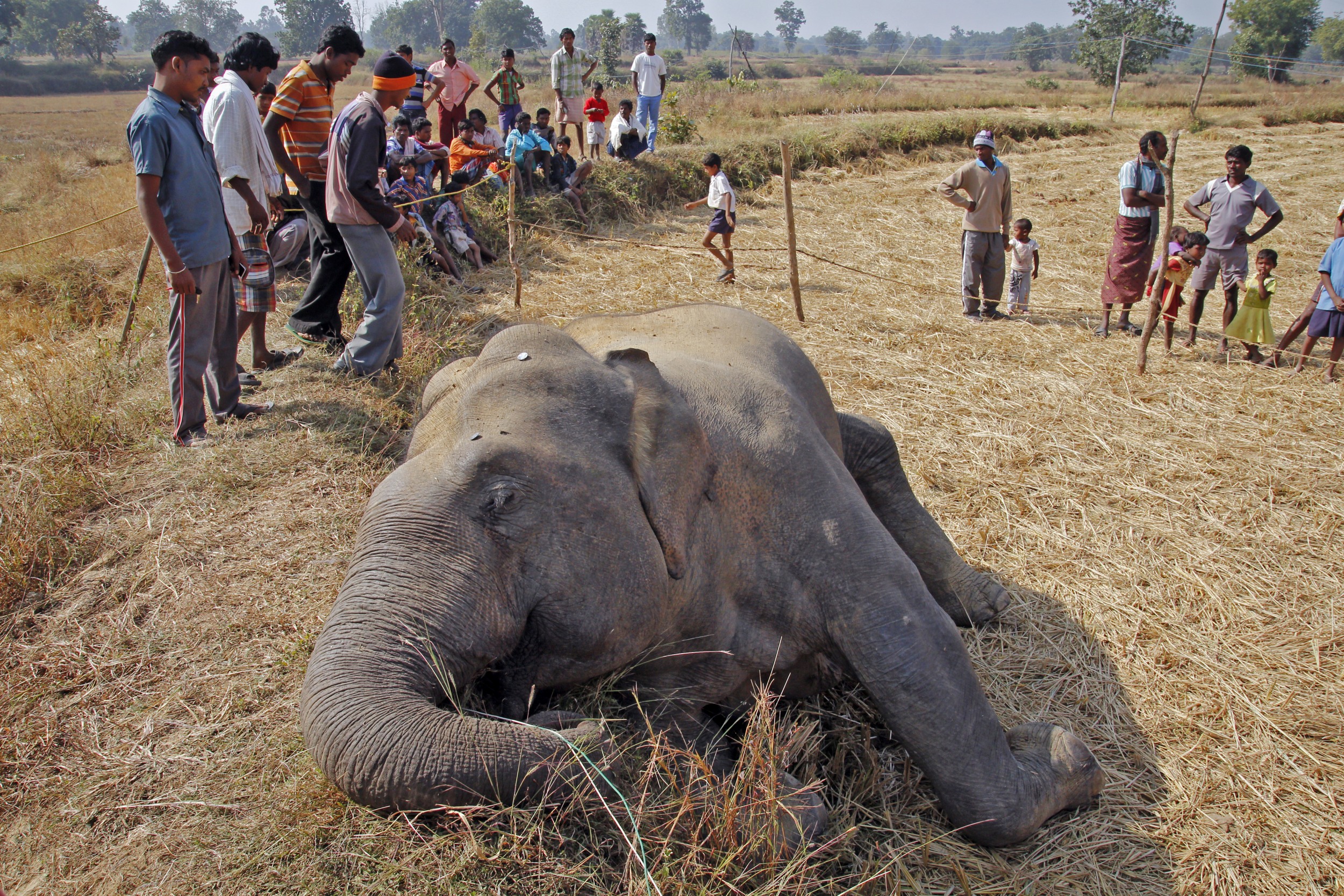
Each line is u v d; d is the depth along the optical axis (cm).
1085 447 584
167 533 421
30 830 264
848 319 848
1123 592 437
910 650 271
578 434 230
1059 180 1684
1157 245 967
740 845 234
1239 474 548
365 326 589
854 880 264
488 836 213
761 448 279
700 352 315
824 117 2291
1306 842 307
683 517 241
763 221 1328
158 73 455
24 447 495
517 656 229
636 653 241
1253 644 402
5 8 10294
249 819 253
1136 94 3234
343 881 219
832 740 309
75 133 2828
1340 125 2562
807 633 280
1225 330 771
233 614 364
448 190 1041
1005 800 276
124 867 246
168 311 736
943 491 528
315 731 196
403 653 202
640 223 1305
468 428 230
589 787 211
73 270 911
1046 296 961
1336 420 628
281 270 827
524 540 218
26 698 321
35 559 398
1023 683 376
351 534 419
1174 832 310
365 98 545
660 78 1548
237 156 545
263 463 479
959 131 2034
